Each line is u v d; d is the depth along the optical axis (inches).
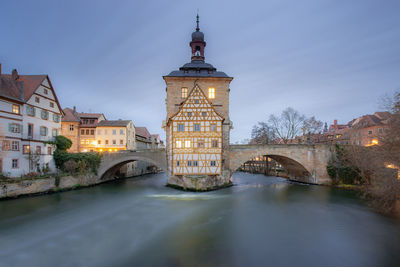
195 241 518.9
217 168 1122.0
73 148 1855.3
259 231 586.6
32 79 1211.9
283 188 1249.4
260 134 2047.2
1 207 799.1
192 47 1439.5
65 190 1116.5
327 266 407.8
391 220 677.3
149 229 599.5
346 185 1224.8
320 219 688.4
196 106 1124.5
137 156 1357.0
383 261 429.1
